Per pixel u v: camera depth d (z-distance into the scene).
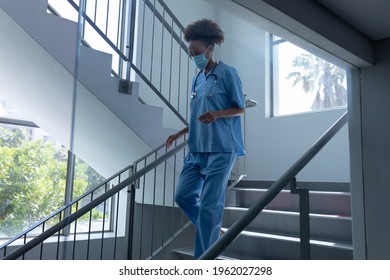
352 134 1.56
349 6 1.17
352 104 1.56
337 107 2.76
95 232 2.10
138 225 2.68
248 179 2.76
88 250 2.08
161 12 2.66
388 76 1.44
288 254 1.71
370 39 1.45
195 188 1.75
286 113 3.11
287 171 1.31
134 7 2.23
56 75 1.92
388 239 1.41
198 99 1.77
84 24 1.92
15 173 2.56
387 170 1.43
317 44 1.24
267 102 3.04
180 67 2.59
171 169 2.37
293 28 1.11
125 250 2.09
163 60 2.68
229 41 1.82
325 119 2.83
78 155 1.63
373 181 1.47
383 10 1.19
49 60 1.85
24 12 1.74
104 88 1.98
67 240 1.71
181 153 2.39
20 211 2.52
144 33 2.56
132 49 2.22
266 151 3.14
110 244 2.17
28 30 1.74
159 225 2.66
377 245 1.44
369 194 1.48
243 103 1.73
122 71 2.17
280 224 1.86
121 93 2.09
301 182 2.37
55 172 2.22
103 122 1.97
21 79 2.16
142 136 2.19
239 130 1.78
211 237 1.56
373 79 1.49
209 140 1.68
